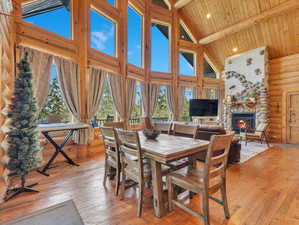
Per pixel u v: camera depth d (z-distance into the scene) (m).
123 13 5.02
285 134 5.71
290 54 5.73
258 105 6.10
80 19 3.81
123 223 1.59
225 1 5.68
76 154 3.72
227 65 7.11
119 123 2.90
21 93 2.14
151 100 6.12
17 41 2.79
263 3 5.14
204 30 6.92
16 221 1.60
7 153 2.07
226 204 1.67
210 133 3.34
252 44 6.30
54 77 3.55
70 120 3.84
